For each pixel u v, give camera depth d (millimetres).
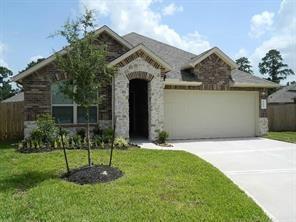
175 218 6508
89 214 6695
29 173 10117
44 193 8008
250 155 13820
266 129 20734
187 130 19297
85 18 10055
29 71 16453
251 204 7484
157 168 10656
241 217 6672
